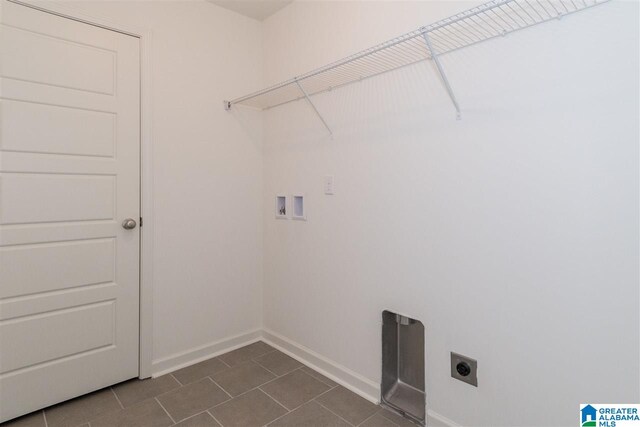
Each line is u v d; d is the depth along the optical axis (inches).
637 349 45.7
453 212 62.7
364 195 77.7
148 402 74.1
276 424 67.4
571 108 49.6
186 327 91.0
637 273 45.3
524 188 54.4
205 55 93.0
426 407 67.7
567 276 50.8
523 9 53.4
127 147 80.2
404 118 69.6
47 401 71.4
